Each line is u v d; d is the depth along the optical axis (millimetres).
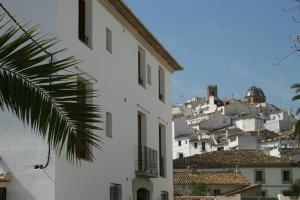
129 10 22953
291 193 54688
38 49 7824
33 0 17719
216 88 162500
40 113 7777
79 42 19391
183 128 115312
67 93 7844
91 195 19578
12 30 7867
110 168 21672
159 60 29984
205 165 73000
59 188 17094
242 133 102312
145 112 26797
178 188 61000
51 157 16922
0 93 7734
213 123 126812
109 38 22844
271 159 76125
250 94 165500
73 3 19062
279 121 116375
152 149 26688
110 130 22094
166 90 31234
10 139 17266
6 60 7648
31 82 7777
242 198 56156
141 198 26359
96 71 20828
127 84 24484
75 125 7914
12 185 17031
